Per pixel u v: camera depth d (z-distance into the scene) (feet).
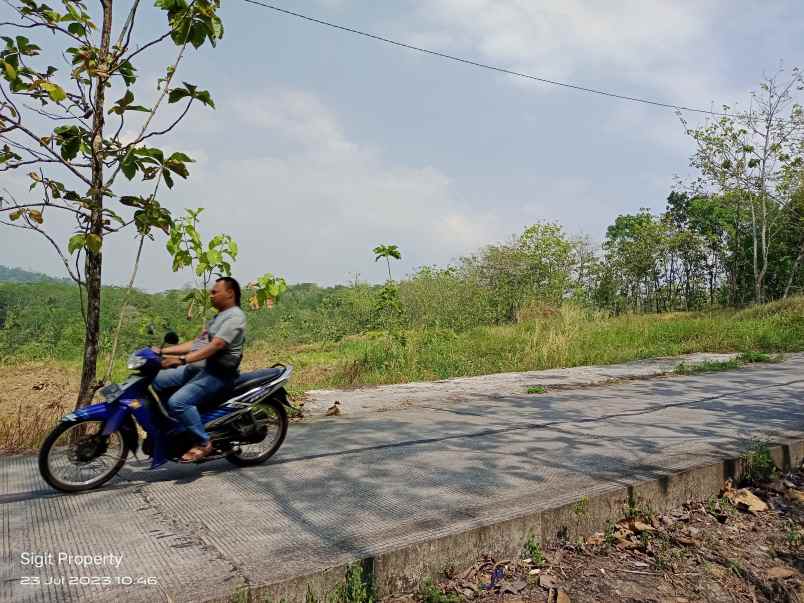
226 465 16.58
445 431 21.12
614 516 13.51
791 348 52.42
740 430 20.79
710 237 137.08
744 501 14.89
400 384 34.53
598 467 15.89
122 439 14.90
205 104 17.20
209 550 10.53
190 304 22.45
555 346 45.75
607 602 10.20
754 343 53.62
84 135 16.61
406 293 70.44
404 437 20.12
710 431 20.65
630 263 138.00
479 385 33.32
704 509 14.71
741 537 13.19
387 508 12.77
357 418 23.91
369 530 11.41
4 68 15.08
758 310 75.92
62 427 13.97
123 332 43.32
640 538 12.80
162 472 15.89
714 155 101.71
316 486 14.49
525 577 11.00
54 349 68.03
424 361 41.70
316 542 10.84
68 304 122.21
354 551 10.35
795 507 14.94
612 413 24.59
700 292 149.38
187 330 22.30
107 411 14.49
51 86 15.26
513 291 84.89
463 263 84.84
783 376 36.42
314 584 9.50
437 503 13.06
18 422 20.11
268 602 9.12
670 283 150.82
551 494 13.51
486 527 11.43
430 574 10.67
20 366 51.01
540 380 35.22
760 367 41.29
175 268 21.62
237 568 9.75
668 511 14.58
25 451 18.37
